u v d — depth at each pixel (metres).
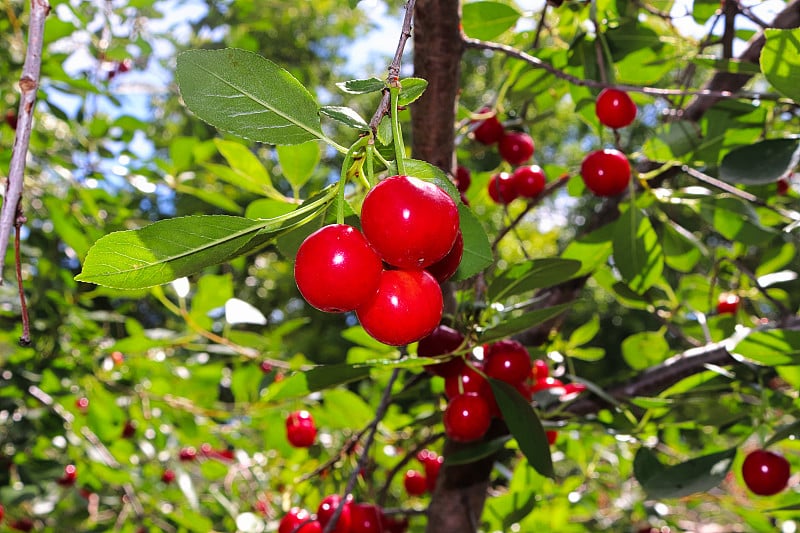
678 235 0.55
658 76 0.50
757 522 0.62
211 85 0.26
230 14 0.95
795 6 0.49
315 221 0.30
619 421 0.47
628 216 0.46
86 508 0.88
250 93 0.26
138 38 0.71
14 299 0.69
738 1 0.46
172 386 0.70
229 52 0.26
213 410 0.69
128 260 0.26
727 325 0.56
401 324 0.26
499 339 0.37
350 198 0.38
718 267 0.57
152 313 1.96
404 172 0.26
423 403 0.63
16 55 0.77
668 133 0.47
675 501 0.71
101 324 0.91
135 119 0.67
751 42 0.51
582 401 0.49
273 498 0.69
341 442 0.69
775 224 0.57
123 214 0.70
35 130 0.69
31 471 0.77
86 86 0.60
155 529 0.80
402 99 0.27
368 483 0.50
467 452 0.42
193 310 0.59
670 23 0.50
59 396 0.69
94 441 0.71
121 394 0.71
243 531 0.54
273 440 0.64
